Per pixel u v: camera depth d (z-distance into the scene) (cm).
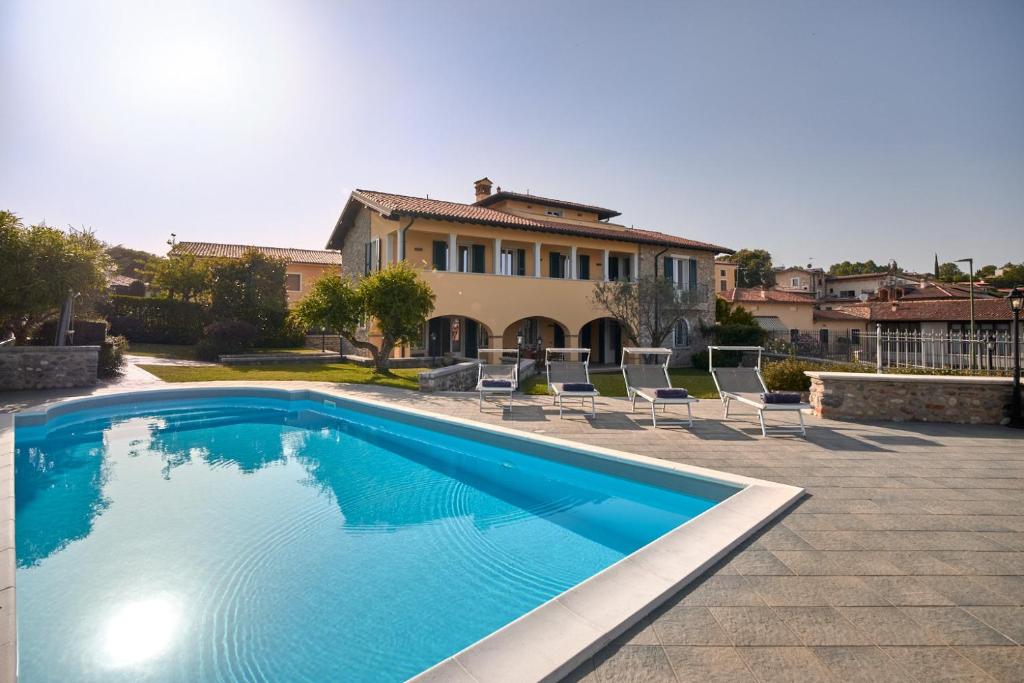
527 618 271
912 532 407
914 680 227
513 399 1227
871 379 940
